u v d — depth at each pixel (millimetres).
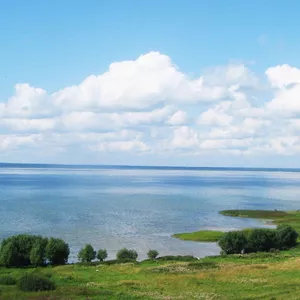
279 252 80438
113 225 117375
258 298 45406
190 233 104562
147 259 73938
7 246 69312
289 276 55969
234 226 120375
